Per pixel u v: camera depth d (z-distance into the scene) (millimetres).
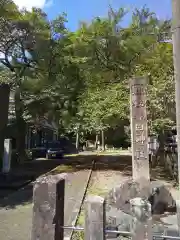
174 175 12320
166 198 7242
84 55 17234
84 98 17062
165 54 14445
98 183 12398
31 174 15656
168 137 17250
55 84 20406
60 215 3887
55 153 27953
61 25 19078
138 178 8758
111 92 14570
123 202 7023
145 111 9117
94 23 16609
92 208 3496
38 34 18516
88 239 3449
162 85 12078
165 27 16016
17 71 20938
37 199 3779
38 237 3697
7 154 14109
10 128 24531
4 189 11969
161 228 5785
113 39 16312
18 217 7871
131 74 15758
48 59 19375
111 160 23531
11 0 17125
